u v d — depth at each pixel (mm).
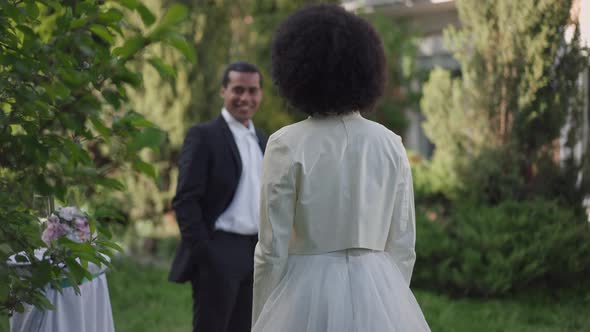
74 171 1869
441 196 6008
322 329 1939
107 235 2062
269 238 1987
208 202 3340
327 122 2039
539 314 4586
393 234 2105
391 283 2027
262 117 6750
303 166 1960
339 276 1974
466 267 4977
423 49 8367
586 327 4289
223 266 3262
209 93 6684
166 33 1562
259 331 2006
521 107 5148
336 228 1977
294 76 2029
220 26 6789
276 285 2018
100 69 1717
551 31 4988
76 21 1677
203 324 3279
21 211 1912
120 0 1660
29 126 1768
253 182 3422
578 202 5258
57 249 1882
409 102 8336
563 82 5055
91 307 2846
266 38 6902
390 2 8180
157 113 6676
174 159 6773
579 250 4934
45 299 1902
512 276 4938
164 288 5699
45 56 1695
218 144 3359
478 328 4312
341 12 2076
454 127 5547
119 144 1833
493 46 5262
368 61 2029
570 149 5227
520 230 5059
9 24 1722
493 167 5309
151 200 6801
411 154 7215
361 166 1983
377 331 1926
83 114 1754
